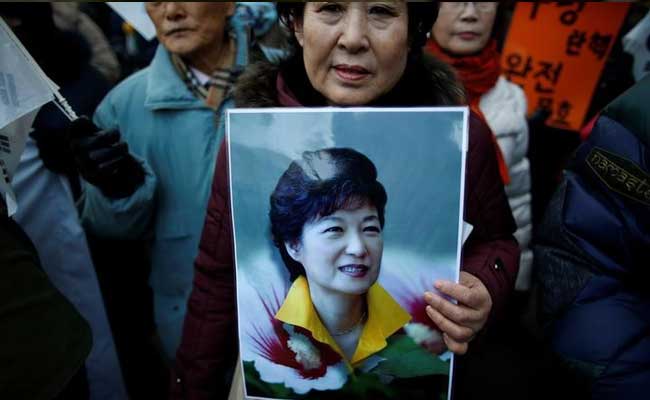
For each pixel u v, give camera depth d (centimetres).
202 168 133
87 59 144
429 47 169
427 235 73
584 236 90
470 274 83
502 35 215
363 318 77
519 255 91
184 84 135
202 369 96
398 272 74
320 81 80
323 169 74
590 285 89
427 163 71
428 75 88
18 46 79
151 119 135
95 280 143
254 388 83
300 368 80
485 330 86
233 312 96
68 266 137
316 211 75
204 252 94
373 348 77
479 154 85
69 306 86
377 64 76
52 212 131
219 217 91
